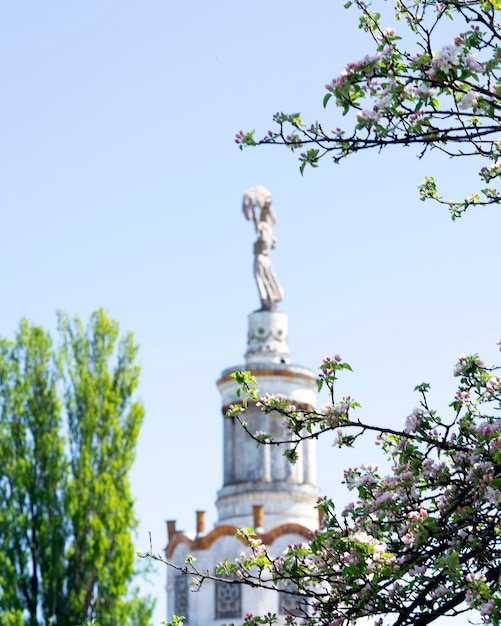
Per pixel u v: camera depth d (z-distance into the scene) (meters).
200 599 86.25
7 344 84.75
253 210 97.88
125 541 81.81
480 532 22.75
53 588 80.12
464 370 26.25
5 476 81.94
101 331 86.19
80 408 84.12
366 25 22.72
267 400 25.22
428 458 24.05
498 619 20.73
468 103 22.06
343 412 24.58
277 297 95.75
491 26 22.72
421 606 22.98
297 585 24.73
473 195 26.80
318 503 24.20
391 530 24.11
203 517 90.06
